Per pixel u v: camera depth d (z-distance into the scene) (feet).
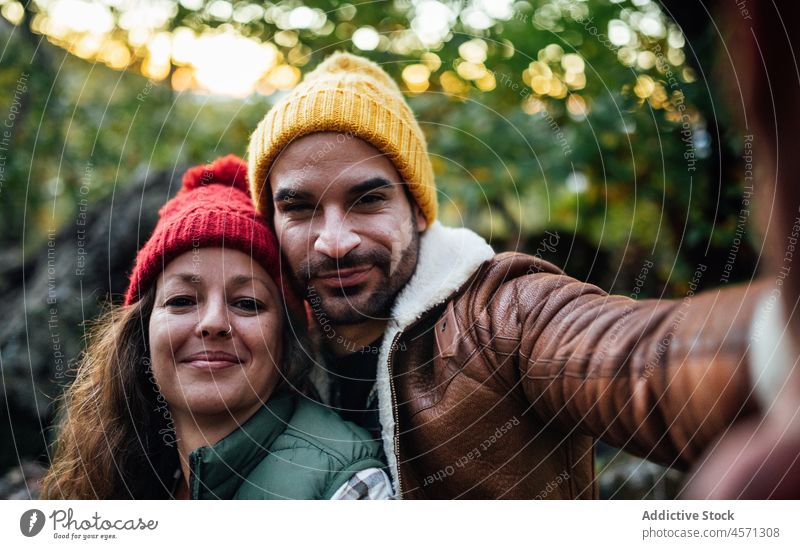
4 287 6.69
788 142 0.80
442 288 3.29
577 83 5.59
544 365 2.89
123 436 3.56
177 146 6.77
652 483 4.73
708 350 2.15
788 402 0.92
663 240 5.68
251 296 3.25
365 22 5.44
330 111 3.12
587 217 6.15
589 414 2.73
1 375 5.78
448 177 6.05
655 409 2.44
